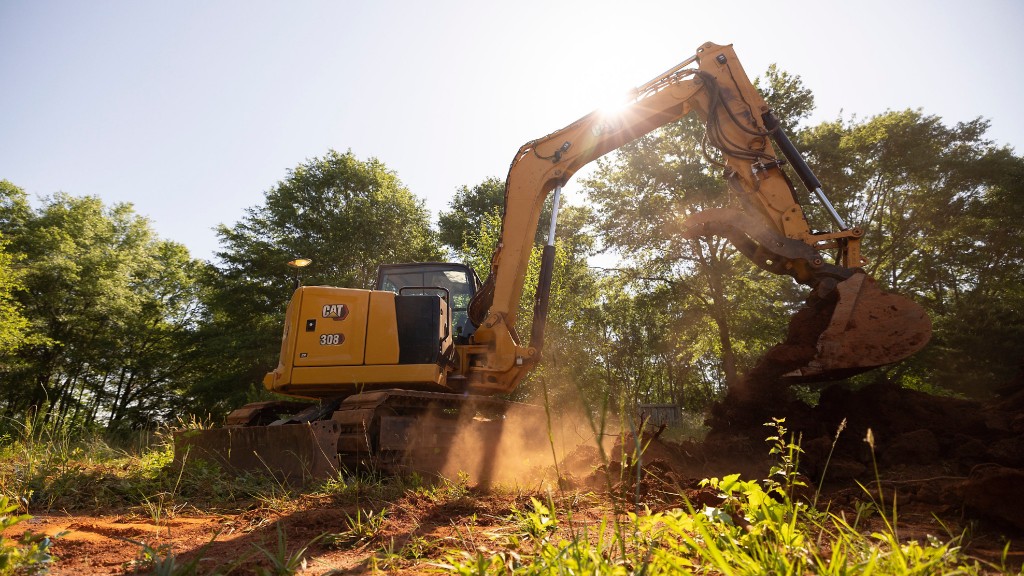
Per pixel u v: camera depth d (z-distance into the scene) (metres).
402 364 7.77
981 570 2.60
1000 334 19.75
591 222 27.67
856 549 2.59
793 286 26.58
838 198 24.61
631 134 9.05
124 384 35.78
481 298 9.23
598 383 16.23
